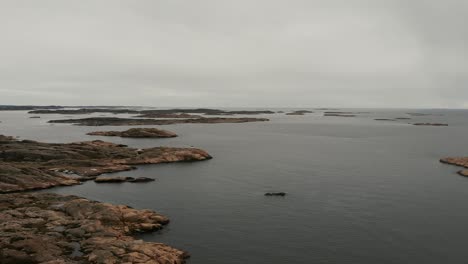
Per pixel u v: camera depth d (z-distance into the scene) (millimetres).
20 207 41062
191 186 57375
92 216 38438
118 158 75938
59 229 34688
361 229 39500
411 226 40312
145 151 81375
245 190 55000
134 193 53156
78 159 71375
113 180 59750
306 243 36062
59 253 30109
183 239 36719
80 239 33000
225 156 87312
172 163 76875
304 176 64438
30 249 29812
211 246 35250
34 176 56656
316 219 42406
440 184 58594
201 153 83562
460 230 39281
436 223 41188
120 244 31688
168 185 57906
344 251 34375
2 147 75375
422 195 52250
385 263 32250
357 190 54719
